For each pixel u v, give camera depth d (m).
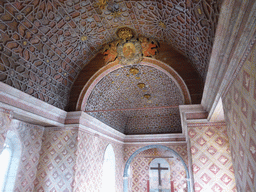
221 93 3.53
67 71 6.88
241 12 1.96
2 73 4.78
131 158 12.09
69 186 6.15
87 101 7.45
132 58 6.95
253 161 2.26
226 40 2.51
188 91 6.16
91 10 5.50
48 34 5.42
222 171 5.34
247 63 2.13
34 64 5.58
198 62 5.78
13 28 4.64
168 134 11.90
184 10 4.37
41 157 6.77
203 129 5.77
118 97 9.27
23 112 5.30
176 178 13.45
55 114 6.59
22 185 5.93
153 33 6.39
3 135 4.62
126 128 12.80
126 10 5.63
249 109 2.23
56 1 4.89
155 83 8.34
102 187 9.25
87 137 7.48
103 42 6.95
